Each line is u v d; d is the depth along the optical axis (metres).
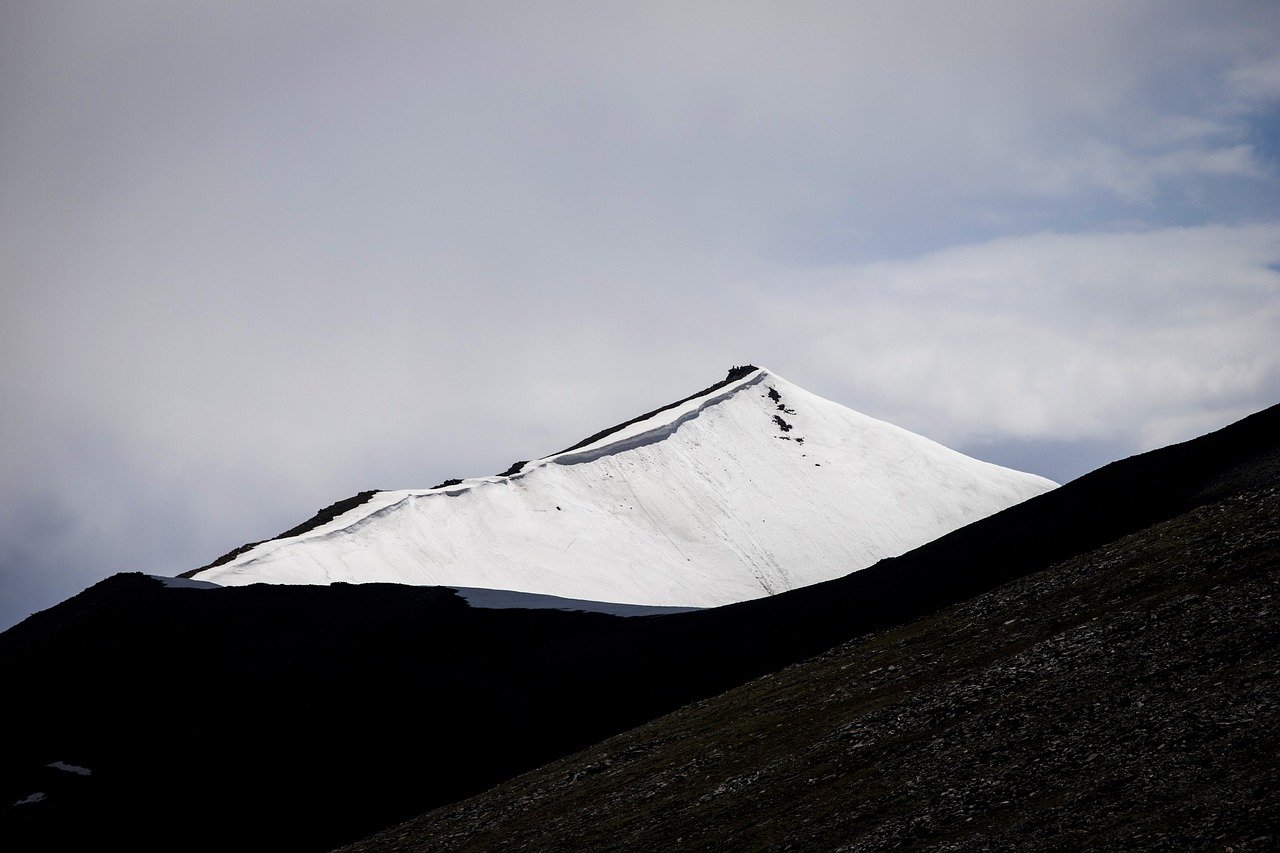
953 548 89.19
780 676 71.00
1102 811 33.25
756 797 47.22
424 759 80.50
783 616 88.75
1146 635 45.84
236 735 88.69
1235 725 35.06
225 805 79.06
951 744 43.91
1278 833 28.34
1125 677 42.62
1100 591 55.81
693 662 84.56
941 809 38.28
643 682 83.62
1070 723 40.84
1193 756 34.28
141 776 84.38
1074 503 83.69
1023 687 46.50
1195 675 40.22
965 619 63.47
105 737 91.00
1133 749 36.56
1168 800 32.28
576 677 88.56
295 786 80.00
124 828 77.56
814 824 41.56
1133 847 30.36
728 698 70.50
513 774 74.31
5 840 77.25
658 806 51.66
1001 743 41.78
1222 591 47.09
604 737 75.31
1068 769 37.34
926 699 50.50
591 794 58.88
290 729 88.50
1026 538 79.81
